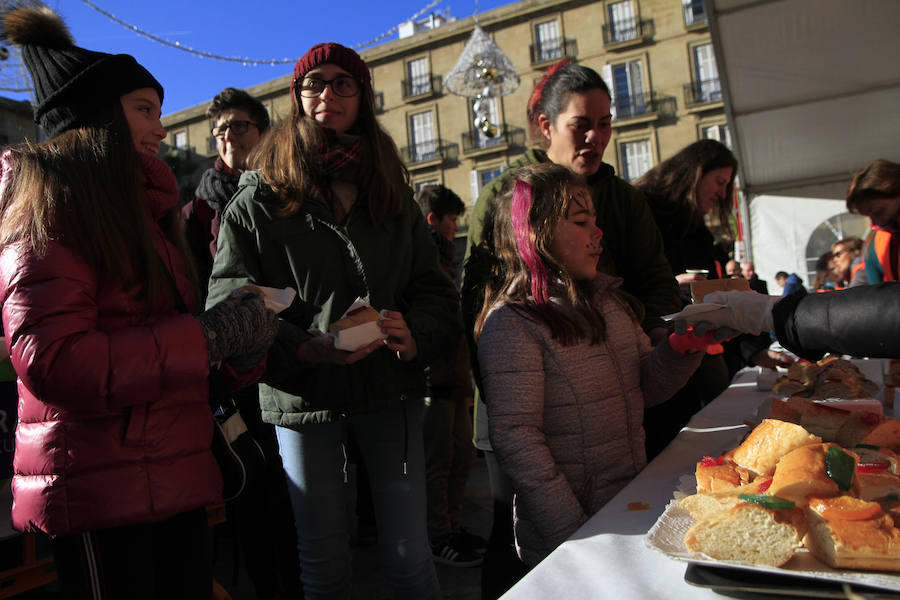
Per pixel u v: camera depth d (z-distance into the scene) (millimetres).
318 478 1599
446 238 3859
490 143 25469
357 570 2801
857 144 6828
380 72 27422
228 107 2508
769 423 992
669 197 2926
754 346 2324
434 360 1720
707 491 949
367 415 1652
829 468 818
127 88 1225
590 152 1991
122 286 1096
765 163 7355
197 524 1187
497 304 1459
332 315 1612
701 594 735
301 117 1708
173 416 1122
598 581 780
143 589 1077
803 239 7910
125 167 1146
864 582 664
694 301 1432
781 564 730
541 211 1431
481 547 2943
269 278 1627
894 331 925
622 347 1497
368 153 1721
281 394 1584
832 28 4660
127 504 1038
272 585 2150
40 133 1456
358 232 1672
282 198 1604
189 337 1073
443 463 2953
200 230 2441
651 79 23562
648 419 2271
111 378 992
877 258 3287
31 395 1071
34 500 1024
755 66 5223
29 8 1191
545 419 1407
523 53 24891
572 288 1406
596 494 1388
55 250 1012
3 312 993
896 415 1585
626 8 23641
